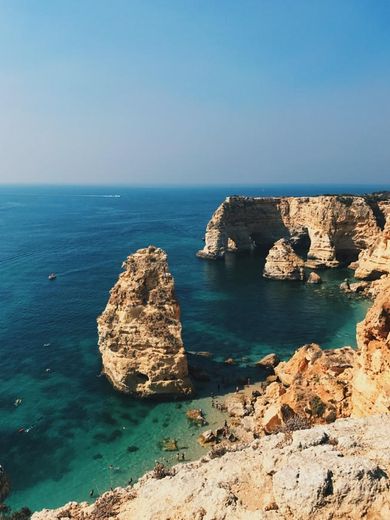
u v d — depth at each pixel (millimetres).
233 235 139125
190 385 51281
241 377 55625
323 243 117750
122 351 51312
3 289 95062
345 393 36062
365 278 99750
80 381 54906
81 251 142500
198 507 16672
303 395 39094
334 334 71562
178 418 46875
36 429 45000
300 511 14750
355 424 20703
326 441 18703
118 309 52594
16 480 37781
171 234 182500
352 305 86250
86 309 81750
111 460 40250
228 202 136500
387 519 14023
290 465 16266
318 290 97125
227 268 119875
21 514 23047
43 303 85062
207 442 42125
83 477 38062
